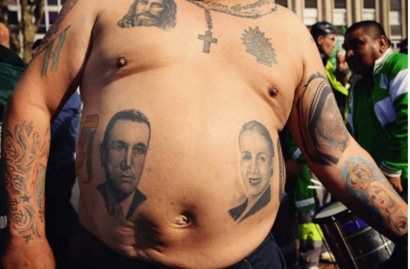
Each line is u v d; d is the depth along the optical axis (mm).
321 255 4473
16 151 1368
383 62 3463
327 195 4008
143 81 1342
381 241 2416
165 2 1414
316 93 1535
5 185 1368
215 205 1318
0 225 2518
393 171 3303
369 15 29266
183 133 1303
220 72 1381
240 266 1404
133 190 1294
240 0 1510
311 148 1574
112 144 1316
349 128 3818
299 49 1524
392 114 3395
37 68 1414
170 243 1335
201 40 1390
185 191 1298
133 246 1338
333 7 28438
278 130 1490
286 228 3547
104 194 1325
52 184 3332
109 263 1361
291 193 3572
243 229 1381
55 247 3348
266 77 1422
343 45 3723
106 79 1378
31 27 14930
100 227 1357
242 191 1346
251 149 1363
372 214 1570
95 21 1424
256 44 1441
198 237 1342
